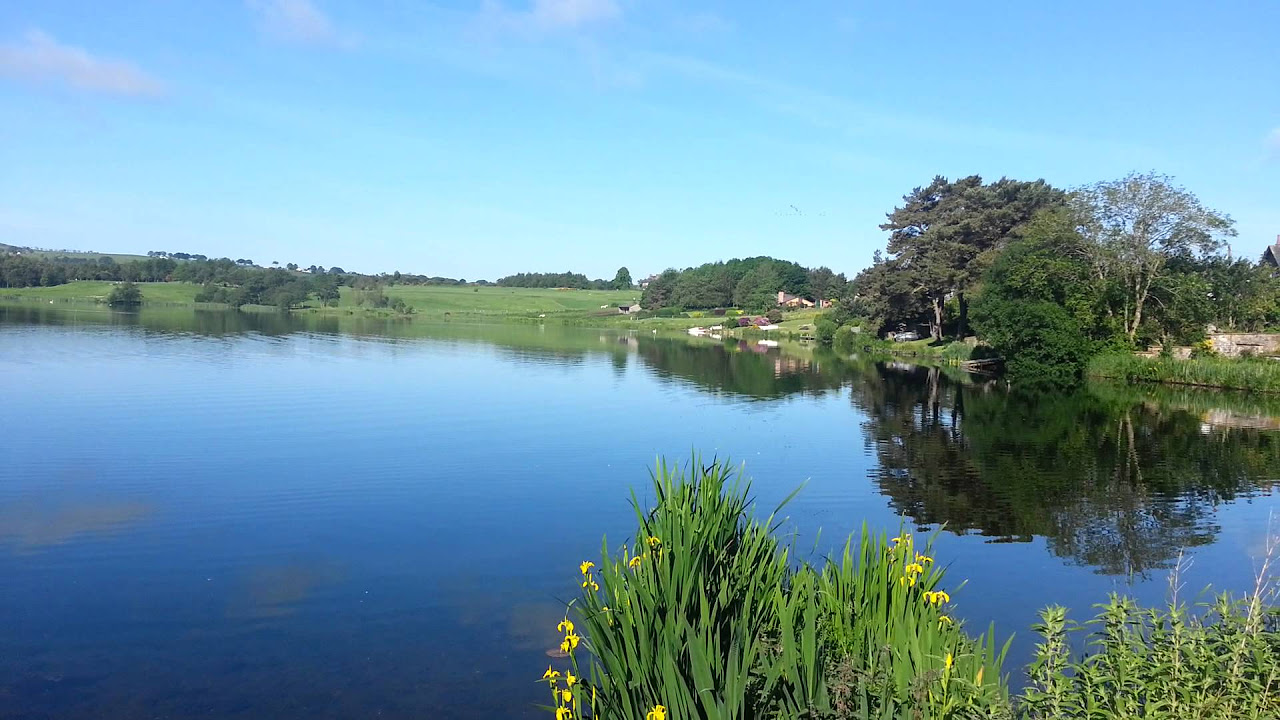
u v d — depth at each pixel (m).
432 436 22.28
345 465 18.33
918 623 6.53
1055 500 16.31
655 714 5.08
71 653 8.99
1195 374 39.41
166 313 85.25
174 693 8.16
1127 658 5.31
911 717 5.40
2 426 21.80
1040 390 37.91
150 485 16.17
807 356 59.16
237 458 18.75
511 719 7.71
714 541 7.02
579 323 111.50
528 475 17.81
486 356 49.28
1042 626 5.92
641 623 5.83
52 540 12.72
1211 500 16.45
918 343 65.31
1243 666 5.14
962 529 14.16
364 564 11.91
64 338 48.78
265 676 8.52
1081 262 44.91
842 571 6.89
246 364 38.56
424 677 8.50
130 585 10.97
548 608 10.35
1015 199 58.88
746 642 5.48
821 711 5.29
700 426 25.28
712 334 92.75
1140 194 43.56
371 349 50.44
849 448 21.95
